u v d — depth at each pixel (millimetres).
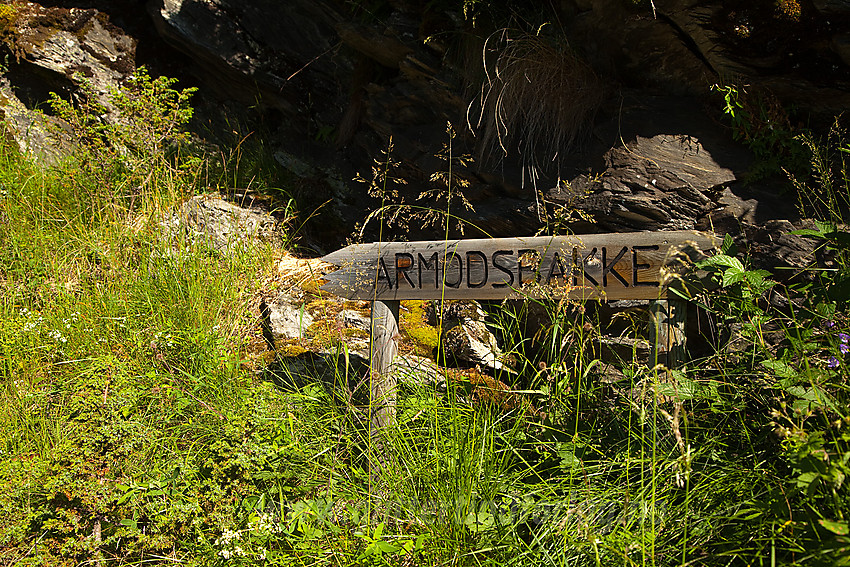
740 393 2738
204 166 5910
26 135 5816
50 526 2650
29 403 3426
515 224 4457
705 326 3734
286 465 2967
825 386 2455
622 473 2639
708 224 3926
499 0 4887
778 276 3637
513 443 3000
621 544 2256
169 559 2576
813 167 3789
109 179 5332
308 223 5516
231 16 6320
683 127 4230
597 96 4449
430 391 3252
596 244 3115
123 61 6457
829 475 1868
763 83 4008
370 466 2830
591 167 4301
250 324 4262
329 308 4445
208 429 3070
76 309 4047
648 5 4188
